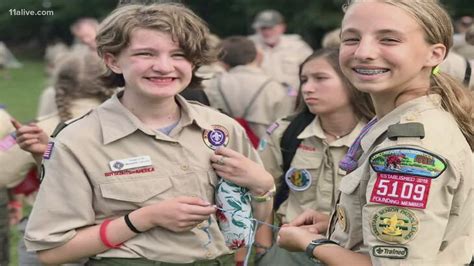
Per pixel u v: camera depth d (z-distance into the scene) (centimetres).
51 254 260
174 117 272
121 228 255
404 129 213
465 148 219
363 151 230
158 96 260
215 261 268
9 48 3294
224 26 3222
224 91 559
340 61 229
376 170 213
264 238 355
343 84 364
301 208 370
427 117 218
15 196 428
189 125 271
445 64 410
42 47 3297
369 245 212
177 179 264
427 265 206
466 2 2212
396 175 210
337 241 237
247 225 270
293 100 574
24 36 3300
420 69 222
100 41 269
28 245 262
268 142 385
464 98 228
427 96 224
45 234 258
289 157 377
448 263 221
